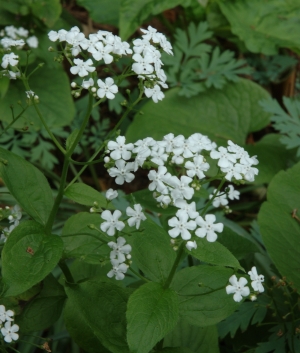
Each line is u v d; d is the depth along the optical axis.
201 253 0.18
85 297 0.20
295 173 0.28
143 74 0.19
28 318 0.21
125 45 0.19
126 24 0.36
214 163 0.33
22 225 0.19
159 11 0.36
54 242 0.19
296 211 0.27
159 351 0.20
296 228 0.26
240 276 0.20
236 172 0.18
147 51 0.19
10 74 0.20
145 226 0.21
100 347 0.21
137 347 0.17
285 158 0.36
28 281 0.18
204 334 0.23
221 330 0.24
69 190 0.19
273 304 0.25
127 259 0.20
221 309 0.20
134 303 0.18
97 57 0.19
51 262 0.18
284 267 0.25
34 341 0.26
